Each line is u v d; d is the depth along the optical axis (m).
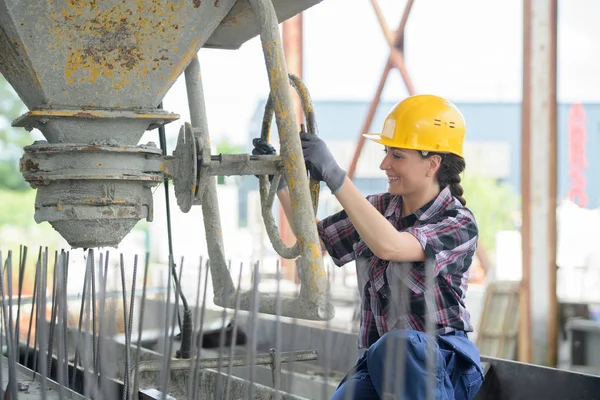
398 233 2.54
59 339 2.23
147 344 4.80
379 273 2.78
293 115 2.56
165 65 2.75
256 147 3.07
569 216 12.91
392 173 2.86
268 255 12.27
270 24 2.59
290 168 2.53
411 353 2.42
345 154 17.39
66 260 2.64
